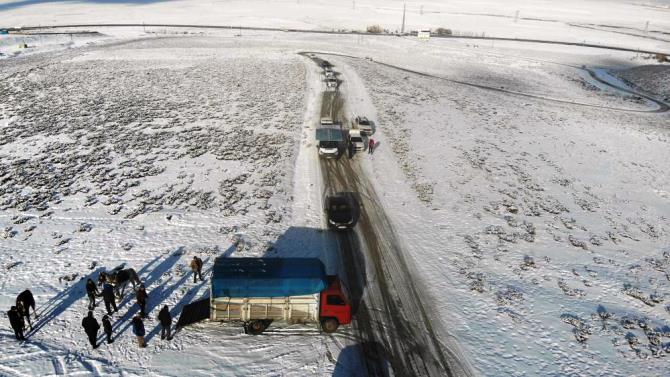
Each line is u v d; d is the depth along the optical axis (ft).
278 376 49.75
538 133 147.74
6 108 155.43
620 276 72.59
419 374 51.01
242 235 78.28
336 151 115.03
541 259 75.82
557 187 106.83
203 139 127.03
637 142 147.02
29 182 98.02
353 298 63.57
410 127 143.13
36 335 54.60
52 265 68.74
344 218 80.89
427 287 66.59
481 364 52.60
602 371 52.26
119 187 96.12
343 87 190.70
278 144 124.06
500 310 62.03
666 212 98.89
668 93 228.02
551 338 57.31
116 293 60.95
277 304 55.16
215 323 57.47
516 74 251.19
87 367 49.93
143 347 52.95
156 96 172.76
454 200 96.17
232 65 230.89
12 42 300.40
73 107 156.76
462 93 195.62
